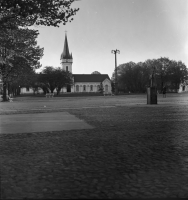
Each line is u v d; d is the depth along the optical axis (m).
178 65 96.44
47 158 5.75
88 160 5.57
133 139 7.87
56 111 18.39
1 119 13.31
